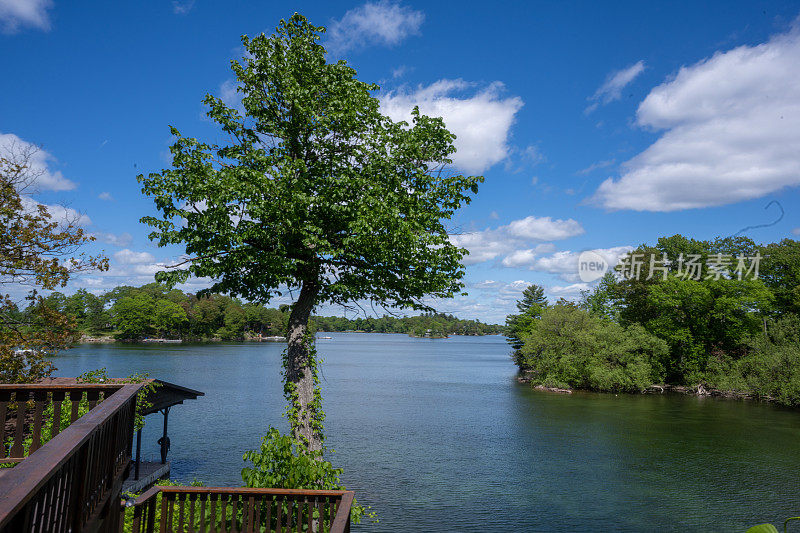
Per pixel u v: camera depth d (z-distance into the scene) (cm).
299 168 1235
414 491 2139
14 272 1466
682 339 5828
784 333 5338
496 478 2334
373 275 1327
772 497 2097
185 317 15900
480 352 15538
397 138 1338
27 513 193
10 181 1513
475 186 1336
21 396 545
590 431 3412
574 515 1881
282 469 1115
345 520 489
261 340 18225
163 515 704
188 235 1179
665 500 2050
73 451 246
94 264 1598
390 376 7362
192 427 3409
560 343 6256
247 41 1349
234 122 1332
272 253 1174
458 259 1349
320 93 1345
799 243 6309
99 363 7588
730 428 3531
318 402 1323
